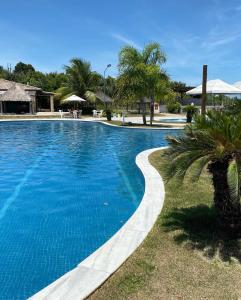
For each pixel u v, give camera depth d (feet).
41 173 39.06
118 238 17.87
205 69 61.67
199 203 24.04
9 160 47.06
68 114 143.13
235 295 13.15
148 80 87.35
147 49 92.79
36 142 67.00
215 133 16.25
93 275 14.21
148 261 15.66
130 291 13.34
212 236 18.37
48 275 16.35
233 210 17.53
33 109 150.92
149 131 84.43
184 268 15.11
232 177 14.96
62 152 54.39
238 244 17.42
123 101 92.02
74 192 31.45
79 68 164.35
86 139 71.92
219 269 15.06
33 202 28.45
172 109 172.65
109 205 27.68
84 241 20.44
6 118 122.11
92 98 161.07
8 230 22.25
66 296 12.79
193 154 17.33
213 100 102.78
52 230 22.22
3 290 15.08
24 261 17.75
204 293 13.25
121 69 88.94
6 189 32.42
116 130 87.92
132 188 32.86
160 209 22.50
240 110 19.85
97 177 37.27
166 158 18.61
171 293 13.23
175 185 28.60
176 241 17.76
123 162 45.85
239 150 16.38
